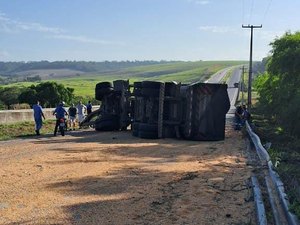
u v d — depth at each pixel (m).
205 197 8.80
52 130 25.53
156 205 8.20
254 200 8.32
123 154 14.56
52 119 30.42
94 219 7.29
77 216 7.43
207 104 19.86
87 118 26.50
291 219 6.17
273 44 29.19
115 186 9.66
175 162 13.09
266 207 7.88
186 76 182.25
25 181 10.04
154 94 20.50
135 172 11.30
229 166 12.41
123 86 24.30
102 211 7.75
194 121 19.73
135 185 9.78
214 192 9.21
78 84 156.62
